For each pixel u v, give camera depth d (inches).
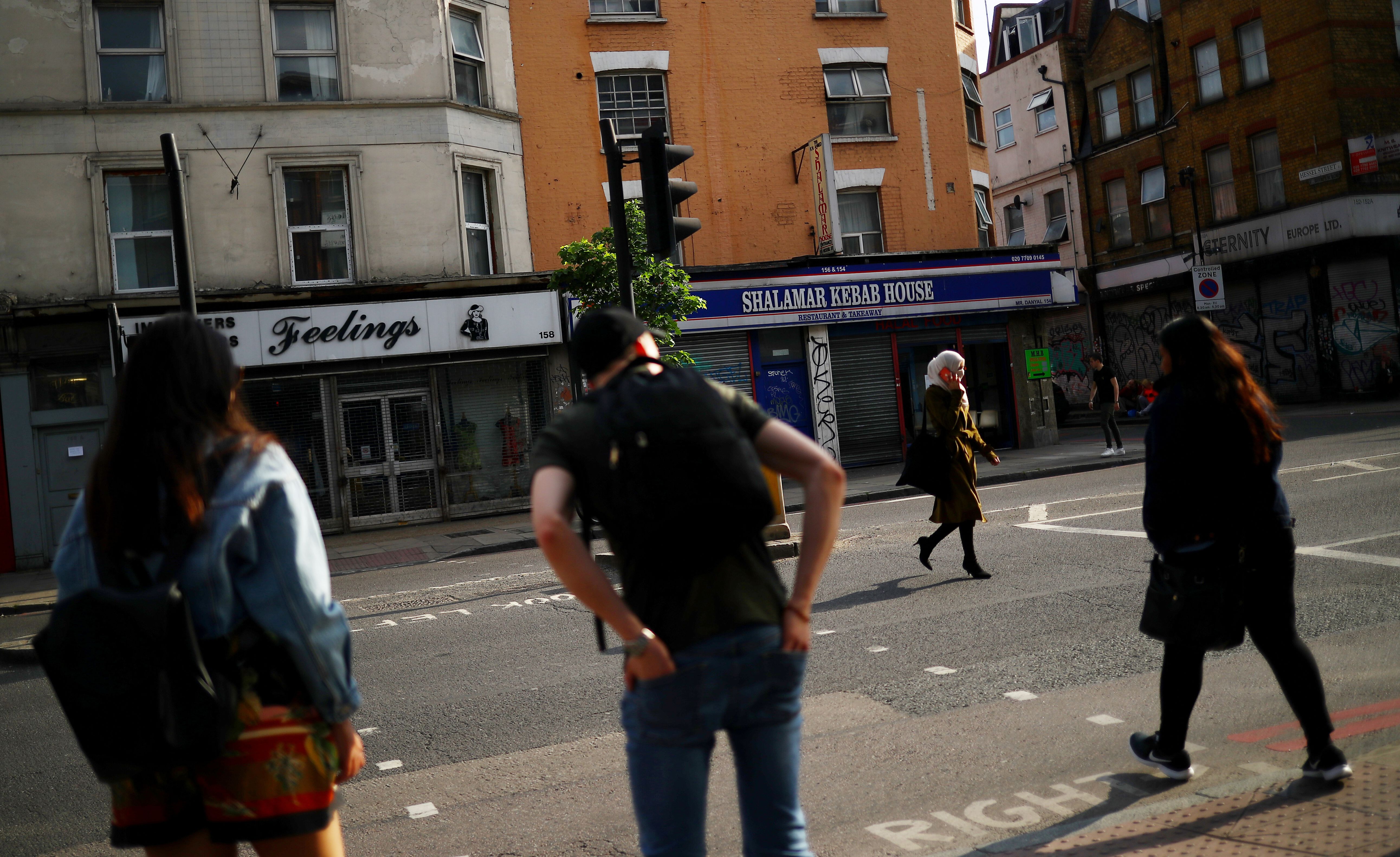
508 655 284.5
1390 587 263.7
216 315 661.9
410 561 546.6
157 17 673.6
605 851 148.6
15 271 645.3
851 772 171.9
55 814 188.4
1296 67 1033.5
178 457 82.8
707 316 778.8
